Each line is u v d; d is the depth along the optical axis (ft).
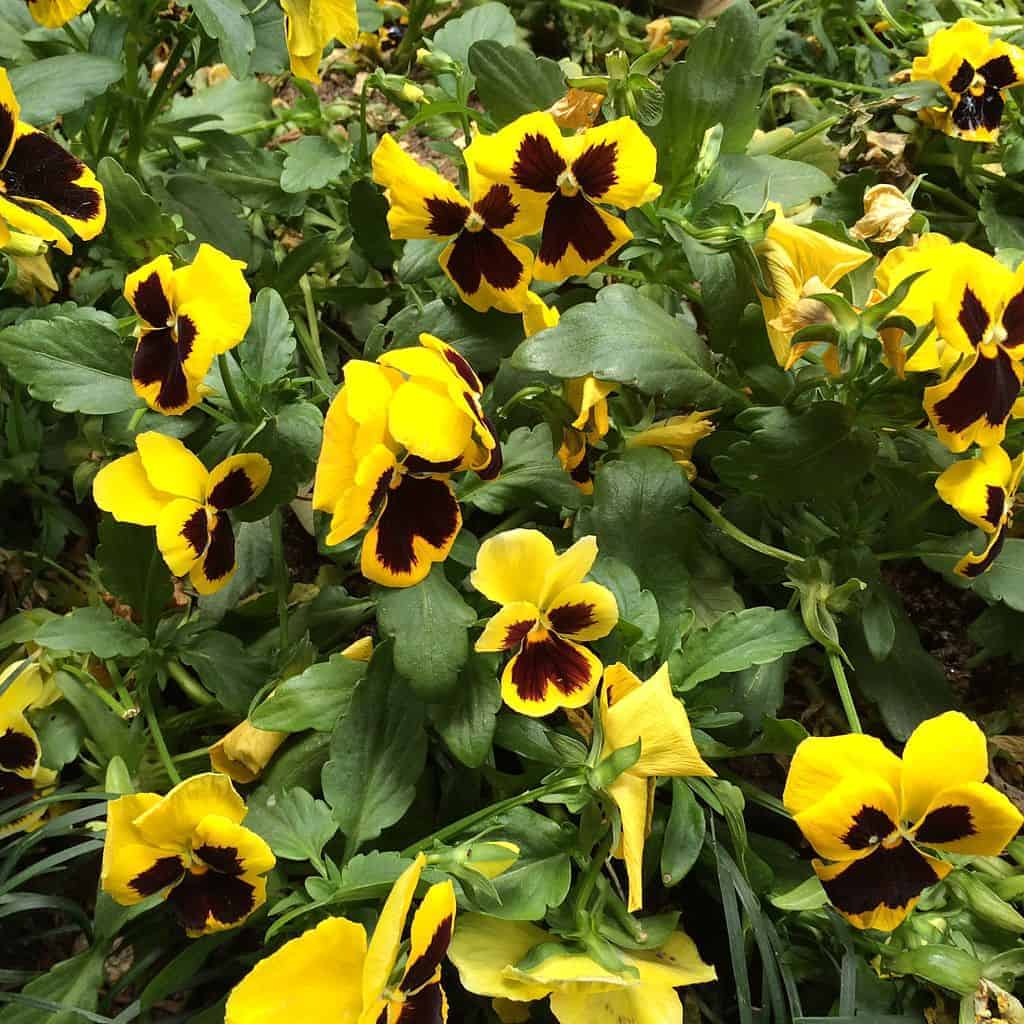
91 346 1.50
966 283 1.33
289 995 1.13
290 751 1.46
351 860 1.27
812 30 2.27
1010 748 1.60
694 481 1.68
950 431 1.37
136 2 1.71
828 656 1.44
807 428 1.46
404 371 1.26
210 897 1.26
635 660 1.41
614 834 1.24
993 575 1.55
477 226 1.47
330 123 1.88
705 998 1.42
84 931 1.41
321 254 1.74
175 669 1.55
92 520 1.79
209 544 1.40
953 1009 1.31
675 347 1.49
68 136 1.73
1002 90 1.89
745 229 1.45
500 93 1.67
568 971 1.19
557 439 1.50
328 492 1.27
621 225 1.47
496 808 1.28
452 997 1.37
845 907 1.26
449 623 1.36
